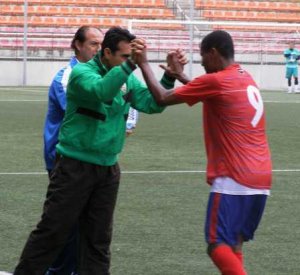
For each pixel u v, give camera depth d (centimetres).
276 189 1653
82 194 867
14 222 1300
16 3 6241
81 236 902
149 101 896
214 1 6606
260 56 6147
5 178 1738
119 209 1420
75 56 971
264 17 6588
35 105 3816
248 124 840
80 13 6353
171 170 1884
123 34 852
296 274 1038
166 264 1070
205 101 848
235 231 835
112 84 810
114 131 868
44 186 1642
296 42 6309
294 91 5647
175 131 2769
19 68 5838
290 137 2639
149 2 6494
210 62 862
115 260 1084
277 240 1216
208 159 855
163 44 6044
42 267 880
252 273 1040
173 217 1364
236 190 832
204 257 1109
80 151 860
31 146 2292
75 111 855
